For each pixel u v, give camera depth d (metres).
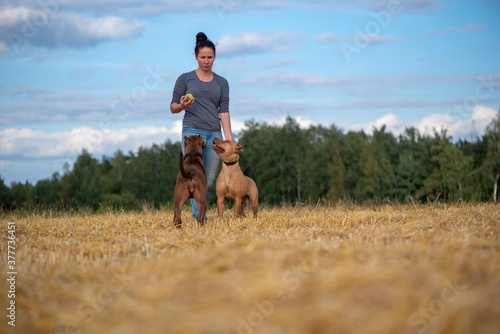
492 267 3.37
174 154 94.44
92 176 84.88
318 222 8.59
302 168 74.00
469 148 70.00
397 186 68.25
